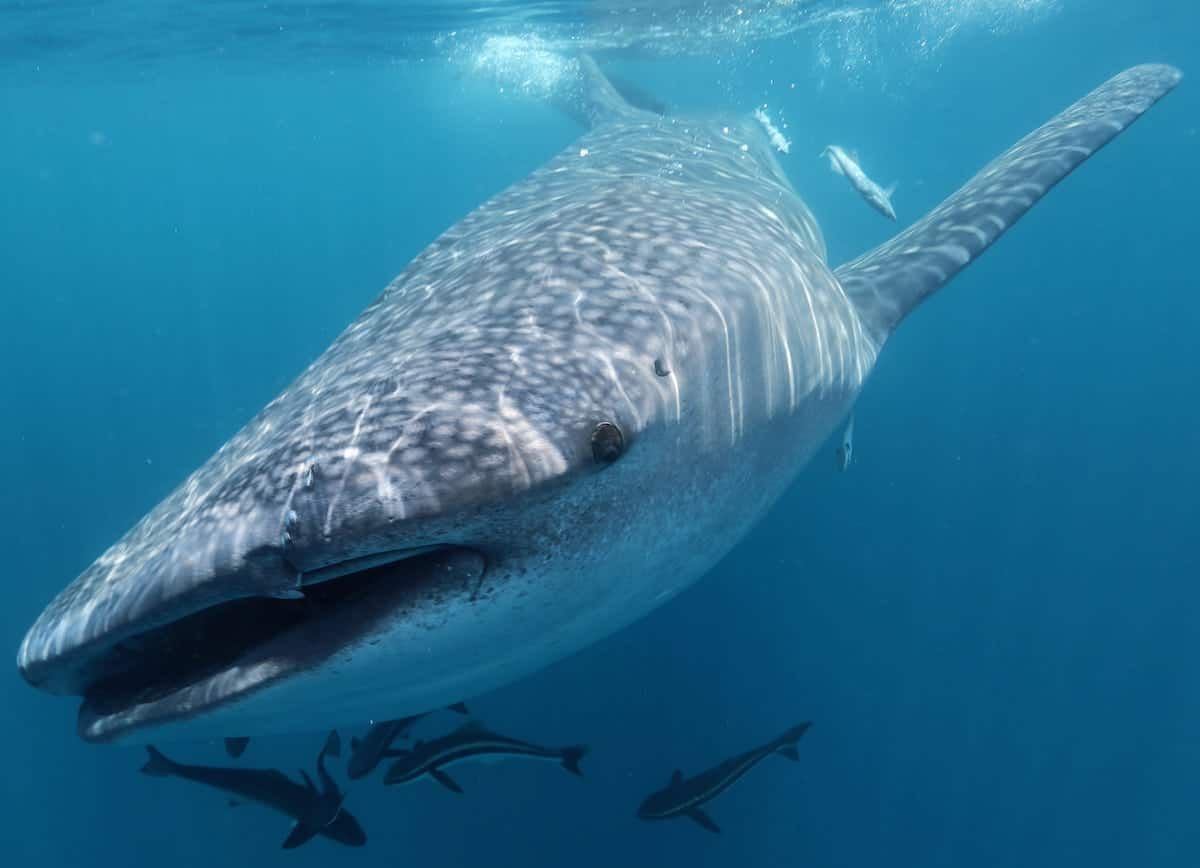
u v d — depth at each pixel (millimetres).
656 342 2254
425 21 16266
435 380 2008
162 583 1817
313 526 1701
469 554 1883
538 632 2209
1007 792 11602
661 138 5281
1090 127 4848
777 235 3420
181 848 11266
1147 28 26438
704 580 10680
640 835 9430
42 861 11945
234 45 20125
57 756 12586
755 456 2748
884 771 11102
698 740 9656
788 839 10383
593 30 16531
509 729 9469
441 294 2709
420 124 43750
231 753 3785
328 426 1954
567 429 1910
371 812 9641
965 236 4418
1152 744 12375
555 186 4039
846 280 4465
